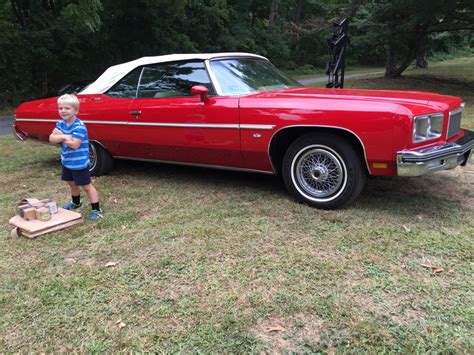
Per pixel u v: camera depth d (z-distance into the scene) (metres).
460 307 2.50
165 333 2.37
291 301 2.60
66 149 3.89
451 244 3.27
